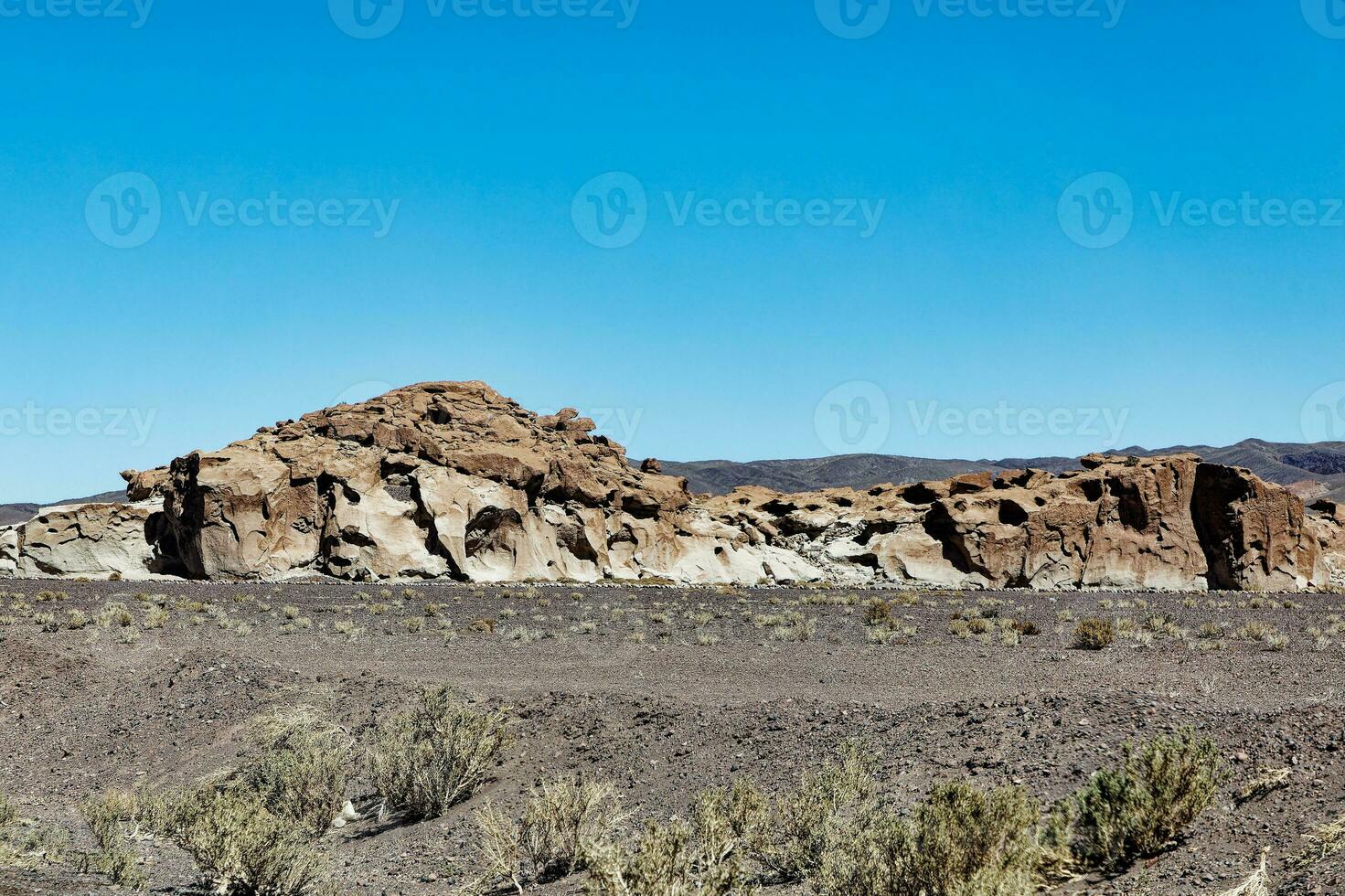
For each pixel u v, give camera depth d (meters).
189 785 20.41
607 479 71.25
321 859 14.97
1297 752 12.77
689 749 19.17
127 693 27.36
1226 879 9.90
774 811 14.70
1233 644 30.66
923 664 27.95
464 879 14.32
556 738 21.00
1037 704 17.88
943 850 10.07
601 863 10.52
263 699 25.12
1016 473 79.38
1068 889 10.52
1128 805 11.06
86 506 61.88
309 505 60.84
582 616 42.03
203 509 58.19
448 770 18.23
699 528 73.94
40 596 44.19
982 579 69.12
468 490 63.41
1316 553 76.56
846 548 74.06
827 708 20.41
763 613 43.22
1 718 26.27
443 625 38.50
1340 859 9.55
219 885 14.23
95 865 15.52
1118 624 35.22
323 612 42.78
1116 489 72.50
